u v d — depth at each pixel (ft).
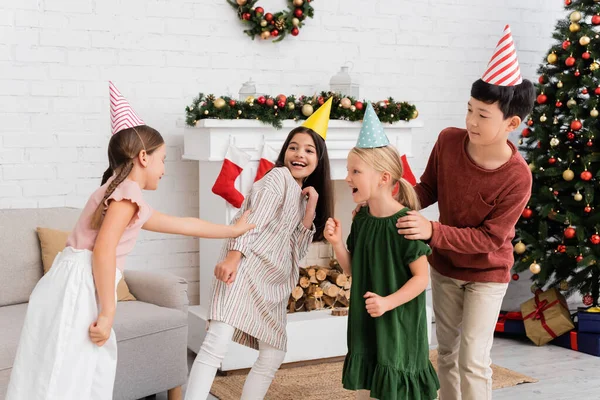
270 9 12.69
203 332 11.23
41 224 10.07
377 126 7.06
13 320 8.62
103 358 6.46
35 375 6.20
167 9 11.99
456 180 7.45
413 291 6.70
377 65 13.78
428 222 6.97
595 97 12.57
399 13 13.89
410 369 6.81
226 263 7.70
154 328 8.79
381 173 6.93
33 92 11.16
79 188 11.58
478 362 7.44
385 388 6.66
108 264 6.21
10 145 11.05
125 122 6.99
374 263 6.92
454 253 7.50
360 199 7.01
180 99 12.22
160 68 12.03
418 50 14.12
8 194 11.09
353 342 6.98
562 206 12.94
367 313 6.98
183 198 12.42
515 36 14.98
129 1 11.71
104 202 6.42
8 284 9.50
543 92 13.26
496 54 6.93
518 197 7.12
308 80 13.19
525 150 13.78
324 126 8.70
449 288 7.79
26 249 9.74
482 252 7.16
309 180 8.58
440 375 8.15
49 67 11.24
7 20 10.90
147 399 9.62
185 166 12.39
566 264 12.96
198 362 7.66
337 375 10.85
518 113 6.91
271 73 12.88
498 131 6.95
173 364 9.07
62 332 6.19
